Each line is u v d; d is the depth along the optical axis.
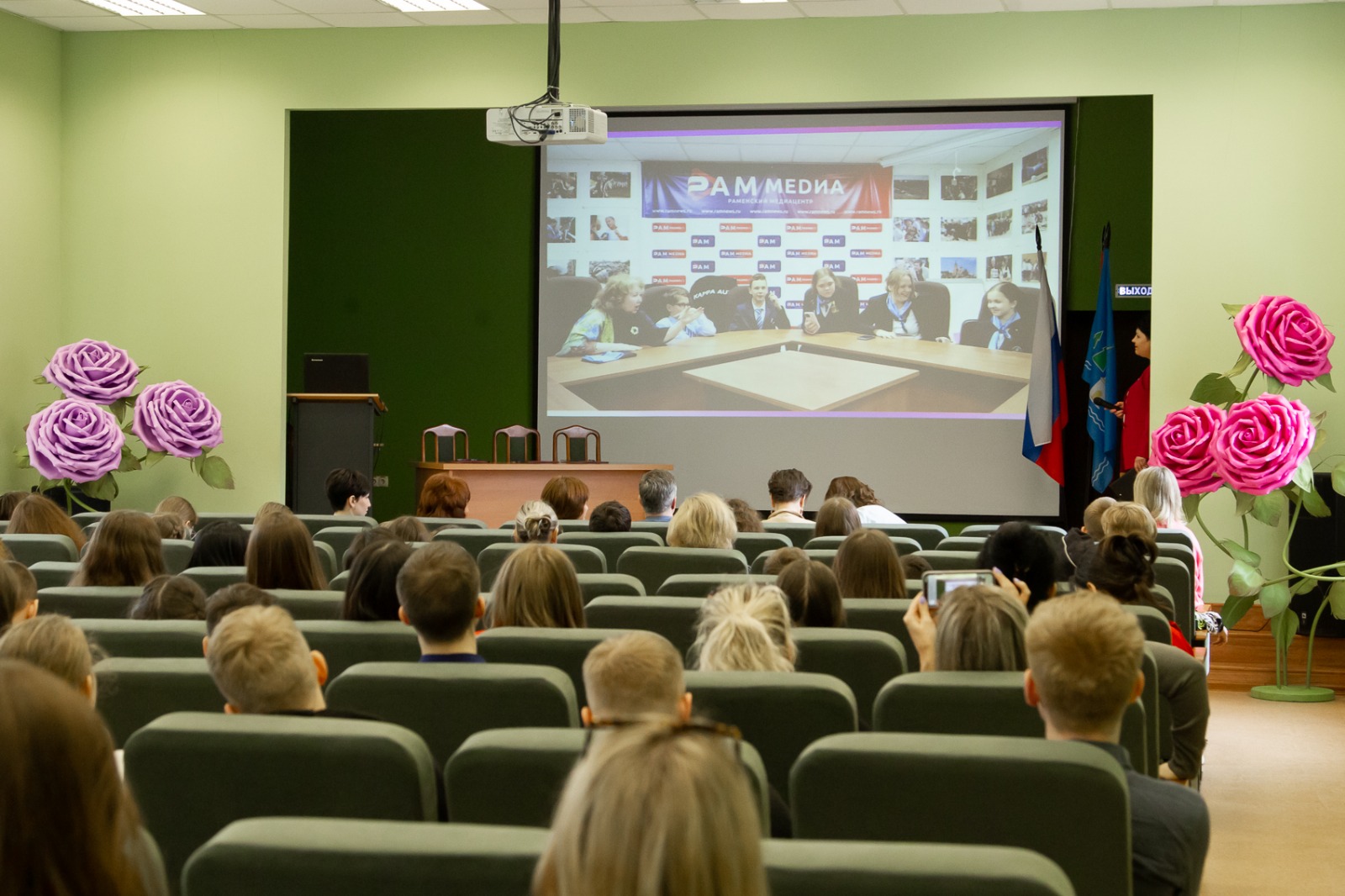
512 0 8.48
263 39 9.29
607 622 3.44
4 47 8.93
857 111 10.83
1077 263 11.25
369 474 8.77
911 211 10.83
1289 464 6.55
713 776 0.85
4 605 3.01
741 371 11.05
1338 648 7.46
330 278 12.64
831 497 6.91
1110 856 1.72
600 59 8.99
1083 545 4.66
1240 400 7.16
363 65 9.19
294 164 12.62
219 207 9.37
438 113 12.53
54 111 9.41
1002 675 2.34
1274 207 8.16
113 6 8.82
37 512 5.48
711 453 11.12
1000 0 8.30
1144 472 5.95
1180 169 8.28
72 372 8.62
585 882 0.84
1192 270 8.25
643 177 11.07
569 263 11.17
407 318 12.62
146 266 9.44
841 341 10.95
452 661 2.75
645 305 11.12
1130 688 2.01
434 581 2.74
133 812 1.01
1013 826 1.75
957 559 4.56
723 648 2.59
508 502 8.91
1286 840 4.22
